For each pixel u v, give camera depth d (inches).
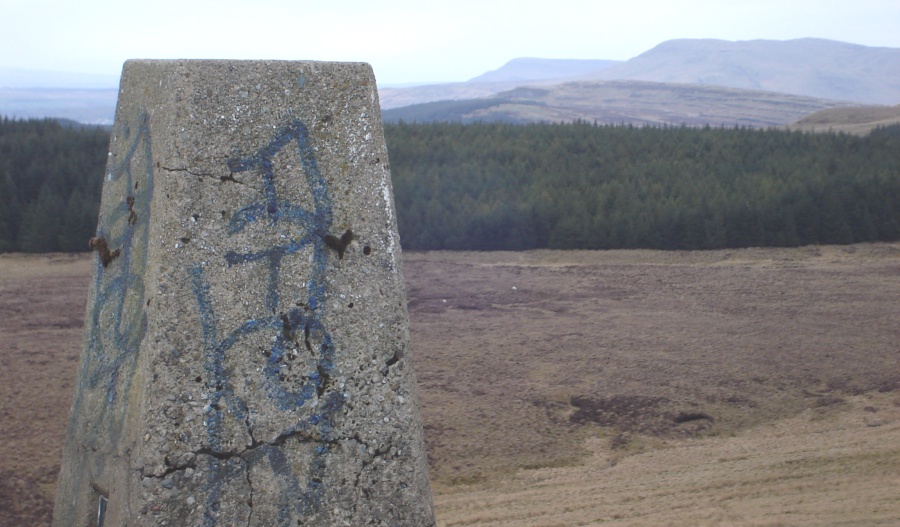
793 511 335.6
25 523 343.0
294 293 95.7
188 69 93.6
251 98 95.0
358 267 98.0
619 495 382.3
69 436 116.4
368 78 99.9
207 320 92.4
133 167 104.5
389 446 98.3
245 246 94.0
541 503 377.1
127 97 110.0
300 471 95.2
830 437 470.3
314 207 96.7
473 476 424.8
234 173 93.9
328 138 97.6
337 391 96.8
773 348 658.8
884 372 597.6
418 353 643.5
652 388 564.1
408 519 98.6
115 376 102.1
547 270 987.3
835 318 751.7
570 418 511.8
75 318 709.3
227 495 92.4
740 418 514.0
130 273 101.8
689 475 409.4
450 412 513.3
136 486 90.3
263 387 94.2
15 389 507.2
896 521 311.3
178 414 90.9
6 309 734.5
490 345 669.3
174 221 91.6
